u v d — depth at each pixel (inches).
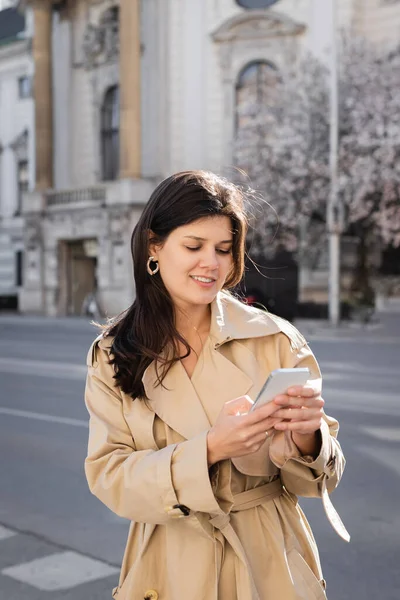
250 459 80.9
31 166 1617.9
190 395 80.9
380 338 892.0
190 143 1339.8
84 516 244.8
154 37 1358.3
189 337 85.1
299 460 78.2
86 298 1465.3
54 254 1470.2
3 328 1203.2
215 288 81.7
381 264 1245.1
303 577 81.4
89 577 191.9
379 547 211.3
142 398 81.4
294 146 1158.3
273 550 80.9
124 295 1322.6
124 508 76.5
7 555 208.8
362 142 1082.1
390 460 303.6
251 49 1295.5
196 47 1332.4
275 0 1284.4
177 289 81.0
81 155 1504.7
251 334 83.7
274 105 1219.2
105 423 81.7
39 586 185.8
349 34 1202.0
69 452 334.6
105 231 1354.6
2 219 1680.6
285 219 1160.2
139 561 82.7
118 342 82.6
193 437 76.5
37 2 1485.0
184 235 79.6
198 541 78.9
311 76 1178.6
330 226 1012.5
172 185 80.9
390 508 243.9
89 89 1485.0
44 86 1497.3
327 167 1125.7
